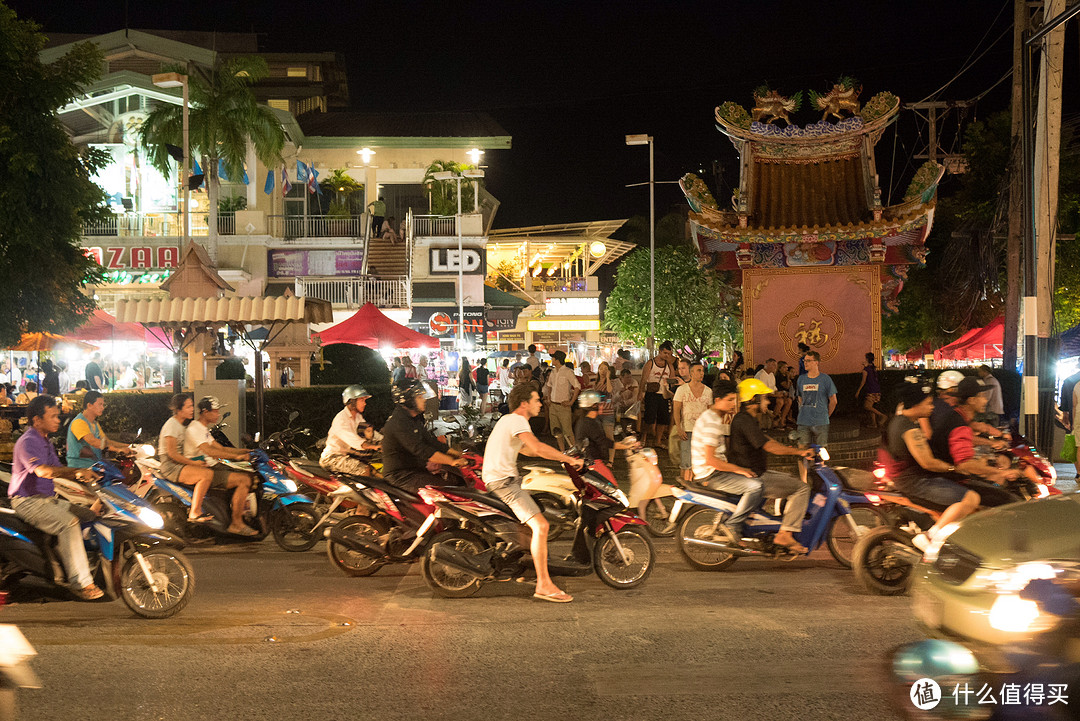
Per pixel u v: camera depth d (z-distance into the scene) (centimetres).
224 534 1016
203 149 3675
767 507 877
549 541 1045
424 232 4634
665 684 550
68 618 730
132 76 3841
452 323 4478
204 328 1727
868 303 2328
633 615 722
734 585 830
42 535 708
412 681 561
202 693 542
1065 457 1342
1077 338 2228
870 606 741
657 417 1783
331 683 559
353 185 4534
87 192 1944
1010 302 2027
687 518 895
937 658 497
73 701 529
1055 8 1625
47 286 1903
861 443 1723
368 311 2631
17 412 1914
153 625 706
